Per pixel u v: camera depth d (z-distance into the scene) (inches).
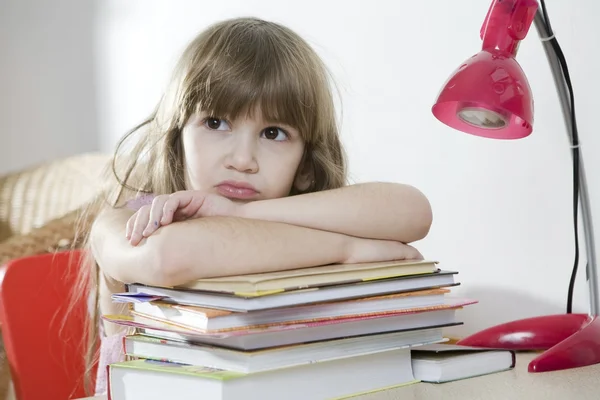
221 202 33.2
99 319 45.2
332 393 28.4
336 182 42.1
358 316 28.6
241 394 26.0
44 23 95.0
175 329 27.7
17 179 85.0
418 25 53.2
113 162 45.0
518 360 36.4
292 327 26.8
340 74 59.7
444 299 32.0
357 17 57.8
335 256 32.8
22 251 62.5
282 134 37.7
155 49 77.9
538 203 47.2
